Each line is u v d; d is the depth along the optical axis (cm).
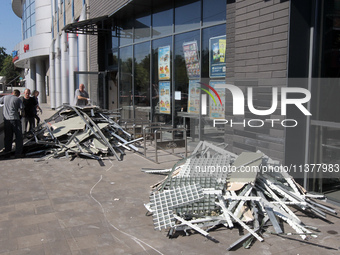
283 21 506
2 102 812
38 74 3806
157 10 1038
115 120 1051
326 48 513
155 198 437
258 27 550
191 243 366
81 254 345
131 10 1121
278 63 518
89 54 1588
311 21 505
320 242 365
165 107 1025
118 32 1302
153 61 1077
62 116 970
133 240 375
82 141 834
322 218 428
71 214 450
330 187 543
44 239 378
